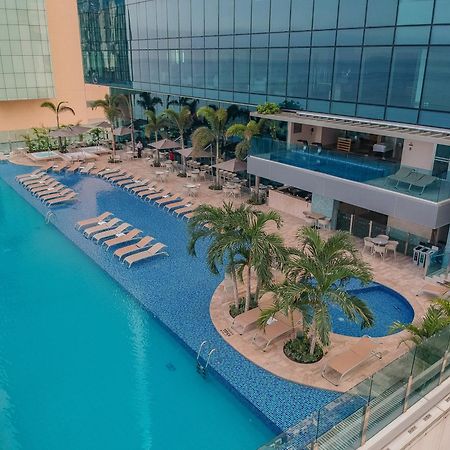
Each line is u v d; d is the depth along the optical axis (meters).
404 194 16.89
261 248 12.40
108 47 37.84
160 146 30.16
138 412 11.22
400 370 8.98
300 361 12.36
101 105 36.62
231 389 11.67
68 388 12.02
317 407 10.95
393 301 15.73
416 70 16.50
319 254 11.88
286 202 23.30
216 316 14.55
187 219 23.31
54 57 49.16
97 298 16.30
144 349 13.56
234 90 25.89
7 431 10.69
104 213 23.06
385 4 16.94
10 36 44.28
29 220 23.88
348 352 12.09
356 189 18.52
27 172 32.94
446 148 17.06
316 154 20.25
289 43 21.50
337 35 19.08
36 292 16.72
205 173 30.06
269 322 13.41
